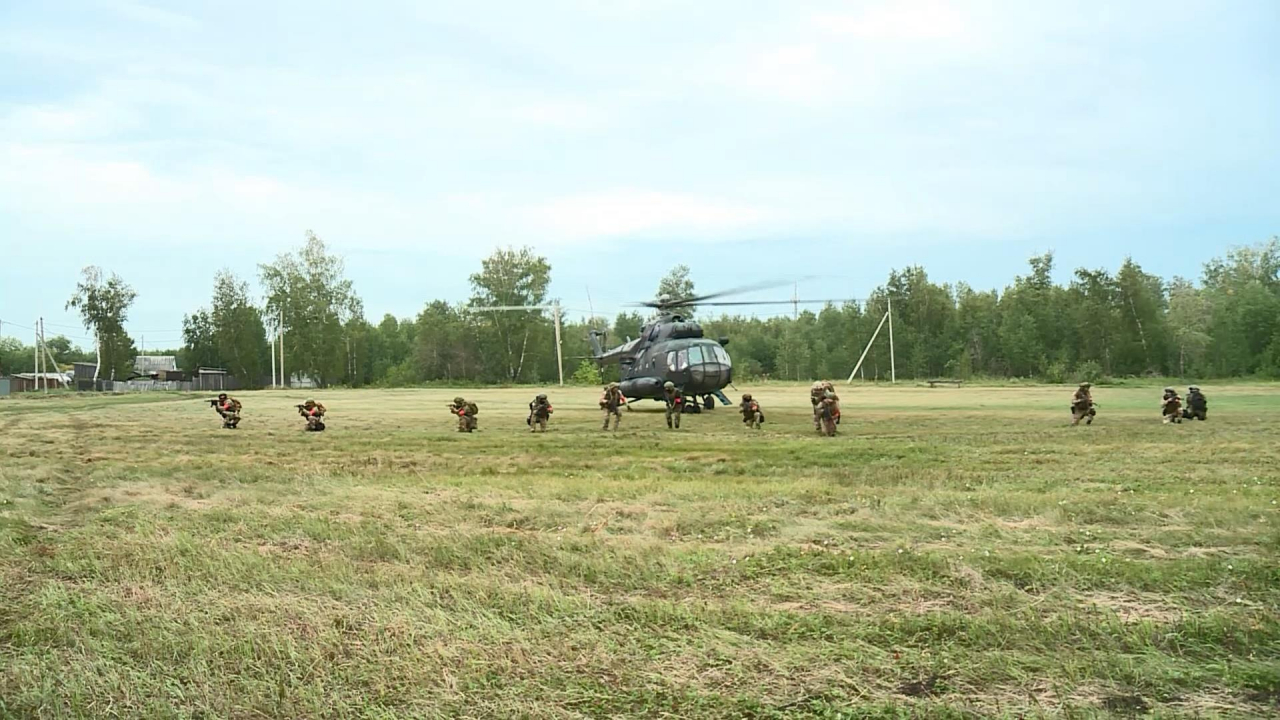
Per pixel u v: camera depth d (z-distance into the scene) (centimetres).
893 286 10081
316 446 1953
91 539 876
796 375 10606
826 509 1044
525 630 595
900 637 577
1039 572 716
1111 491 1163
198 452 1822
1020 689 495
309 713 475
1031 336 8938
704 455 1681
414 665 534
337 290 9612
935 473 1354
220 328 9812
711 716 465
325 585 699
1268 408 2934
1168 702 477
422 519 991
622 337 11781
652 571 741
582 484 1255
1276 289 10294
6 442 2048
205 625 605
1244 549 815
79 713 475
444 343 9775
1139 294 8481
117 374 9956
